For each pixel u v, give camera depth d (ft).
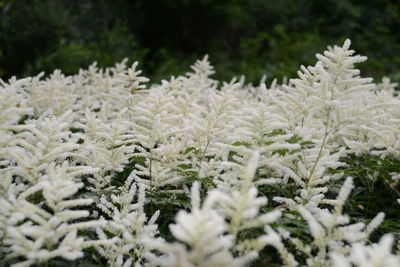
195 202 8.16
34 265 10.48
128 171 15.05
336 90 13.35
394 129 14.42
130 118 18.06
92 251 11.18
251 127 12.23
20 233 9.28
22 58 42.88
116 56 48.32
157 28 66.39
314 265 9.41
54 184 9.41
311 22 70.59
